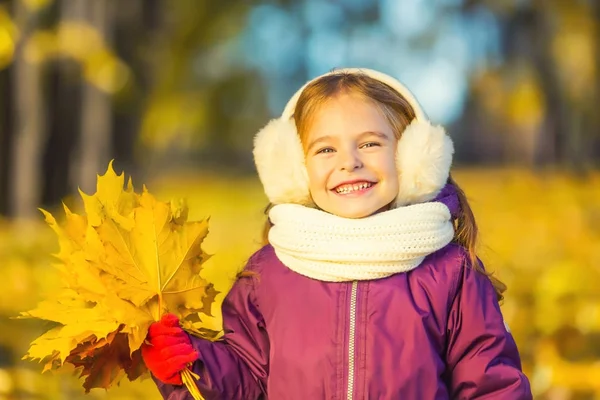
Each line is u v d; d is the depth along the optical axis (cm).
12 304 746
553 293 705
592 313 678
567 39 1850
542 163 1978
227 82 2559
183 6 1847
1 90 1253
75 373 347
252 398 355
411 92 368
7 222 1155
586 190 1575
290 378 342
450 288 348
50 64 1283
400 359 336
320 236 346
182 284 346
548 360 629
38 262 889
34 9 934
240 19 2283
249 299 363
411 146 354
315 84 367
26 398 551
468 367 346
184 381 336
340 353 338
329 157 355
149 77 1498
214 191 2298
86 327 330
